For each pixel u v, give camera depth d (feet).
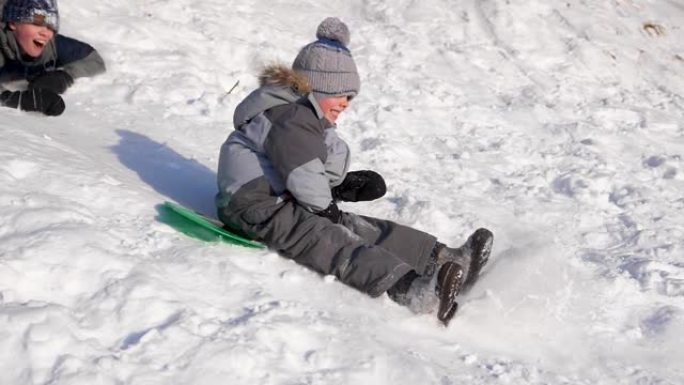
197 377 11.83
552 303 16.98
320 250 15.94
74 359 11.48
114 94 25.84
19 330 11.76
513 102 33.96
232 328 12.96
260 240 16.70
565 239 22.16
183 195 19.54
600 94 36.86
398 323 15.14
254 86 30.04
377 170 25.17
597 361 15.74
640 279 19.57
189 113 25.71
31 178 16.47
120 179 18.43
